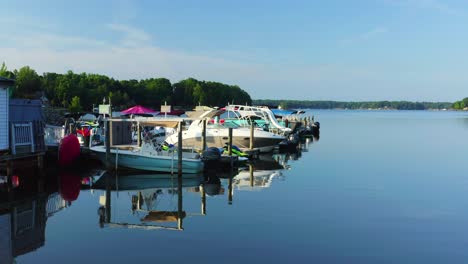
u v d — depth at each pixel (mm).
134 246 11945
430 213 15906
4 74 78062
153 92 119750
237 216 15211
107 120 23625
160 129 39031
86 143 28109
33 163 21672
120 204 17078
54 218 14836
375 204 17188
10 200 17281
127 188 20250
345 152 36250
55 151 24562
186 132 31953
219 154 25984
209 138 32438
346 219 14914
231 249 11773
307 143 44562
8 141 18984
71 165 24906
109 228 13648
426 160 30984
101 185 20828
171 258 11062
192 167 23547
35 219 14680
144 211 15961
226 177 23672
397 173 25062
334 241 12586
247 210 16094
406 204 17250
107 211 15906
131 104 105688
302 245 12172
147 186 20766
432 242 12648
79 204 17000
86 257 11086
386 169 26625
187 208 16438
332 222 14531
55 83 101188
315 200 17812
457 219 15133
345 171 25828
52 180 21578
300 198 18172
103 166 25359
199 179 22812
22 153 19734
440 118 138625
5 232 13156
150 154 23891
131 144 31203
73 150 24406
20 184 20344
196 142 31906
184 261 10859
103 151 23906
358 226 14125
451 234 13422
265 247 11977
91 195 18656
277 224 14211
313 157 32781
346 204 17141
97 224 14102
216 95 138250
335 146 41375
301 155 34062
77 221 14492
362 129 70562
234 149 29844
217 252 11523
